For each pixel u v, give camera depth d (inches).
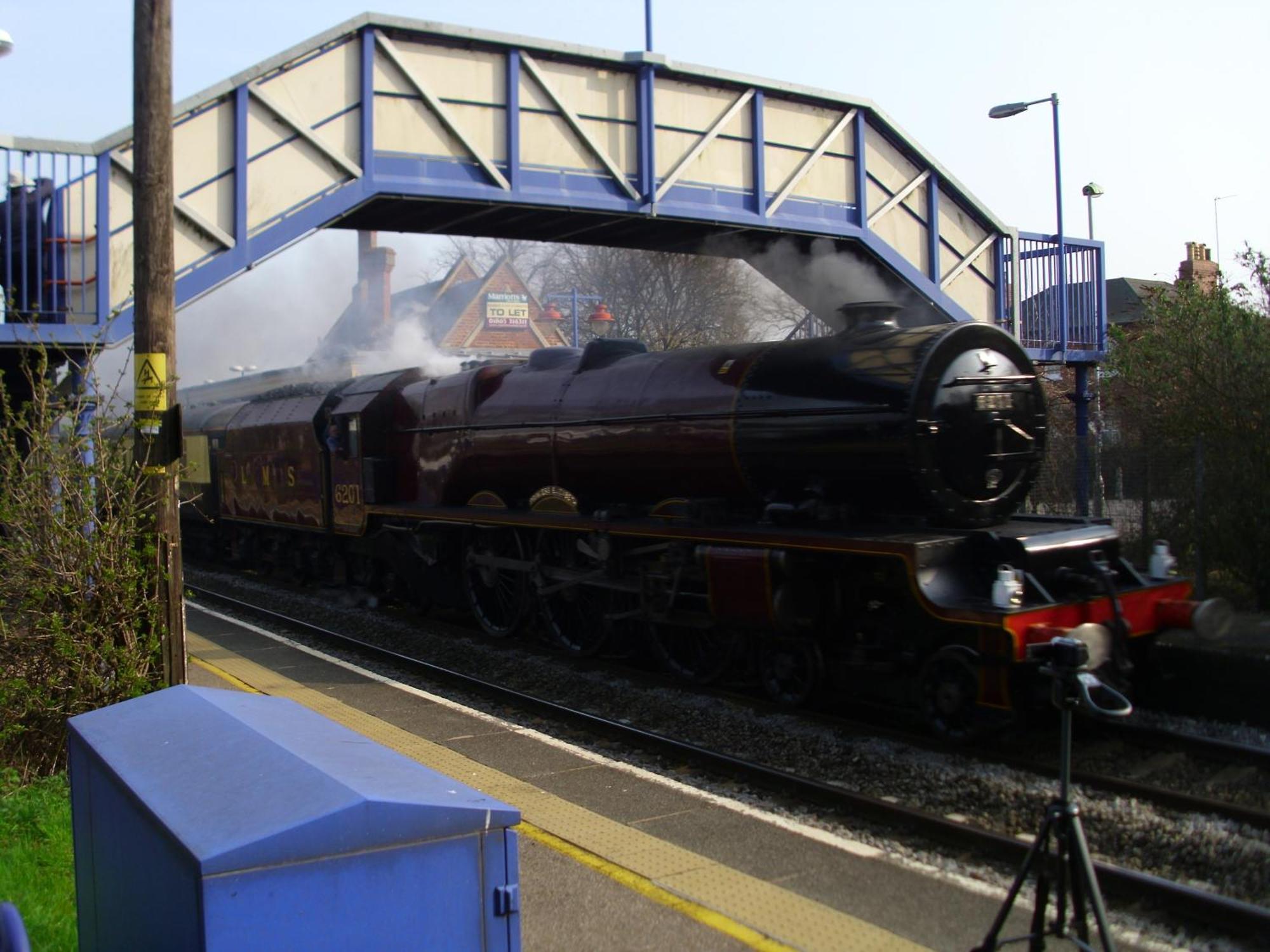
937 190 645.9
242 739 123.3
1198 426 496.7
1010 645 278.1
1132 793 253.0
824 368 345.4
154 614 285.4
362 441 579.5
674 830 228.5
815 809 255.4
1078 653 151.2
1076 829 147.3
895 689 330.3
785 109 597.0
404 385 593.0
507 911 110.2
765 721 327.9
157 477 288.0
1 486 282.5
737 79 569.9
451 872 106.7
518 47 519.2
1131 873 197.5
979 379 323.9
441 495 540.4
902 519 334.0
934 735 308.0
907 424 312.0
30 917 179.6
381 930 102.7
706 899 185.9
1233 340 481.4
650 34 551.8
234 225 468.4
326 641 492.1
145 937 108.8
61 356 409.1
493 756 286.8
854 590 339.3
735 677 395.9
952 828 228.5
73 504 278.1
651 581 396.2
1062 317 664.4
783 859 210.7
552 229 601.9
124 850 116.0
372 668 430.6
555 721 346.3
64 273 423.5
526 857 207.2
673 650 408.5
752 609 338.0
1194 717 340.2
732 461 369.7
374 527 591.5
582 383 450.3
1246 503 455.2
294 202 480.7
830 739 305.4
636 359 436.1
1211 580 486.0
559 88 537.3
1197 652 348.5
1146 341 536.1
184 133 458.6
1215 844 219.0
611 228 595.8
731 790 273.6
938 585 299.0
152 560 288.0
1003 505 332.8
